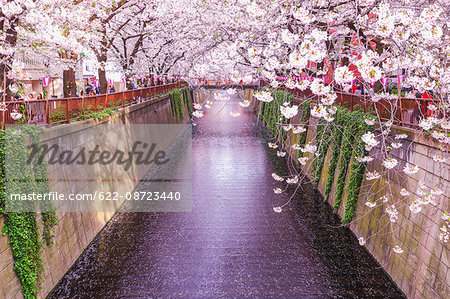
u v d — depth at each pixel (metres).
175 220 15.37
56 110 11.48
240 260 12.06
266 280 10.89
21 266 8.54
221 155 27.44
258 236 13.77
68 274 11.14
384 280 10.72
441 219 8.48
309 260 11.97
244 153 28.05
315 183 19.39
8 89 9.67
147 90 26.45
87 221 13.24
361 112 13.92
